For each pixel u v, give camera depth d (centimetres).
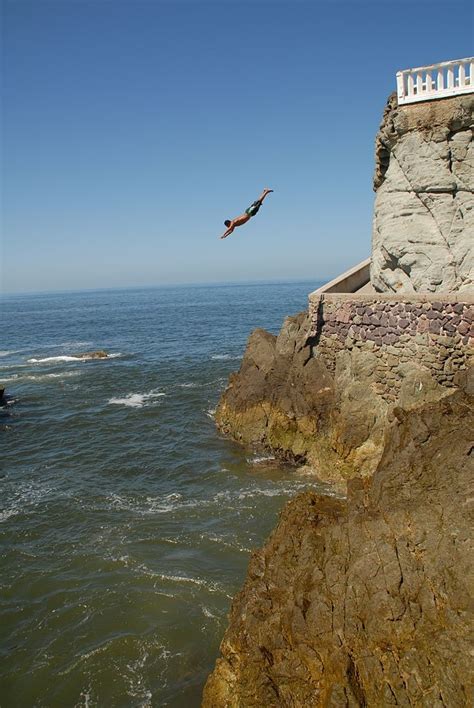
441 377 1736
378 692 865
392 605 930
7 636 1336
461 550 952
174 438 2670
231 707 1009
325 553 1084
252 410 2456
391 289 2030
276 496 1972
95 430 2862
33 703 1152
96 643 1299
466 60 1675
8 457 2514
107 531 1792
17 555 1670
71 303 18650
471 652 823
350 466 1983
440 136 1773
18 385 4009
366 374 1975
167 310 12000
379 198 2034
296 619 992
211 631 1315
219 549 1656
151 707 1125
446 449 1133
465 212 1762
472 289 1747
